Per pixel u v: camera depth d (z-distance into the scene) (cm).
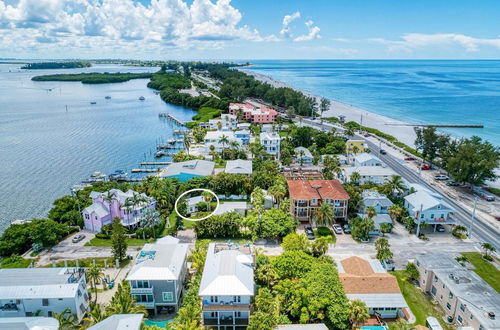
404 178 12656
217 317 5506
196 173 11800
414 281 6925
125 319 4609
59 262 7469
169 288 5928
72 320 5444
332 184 9781
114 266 7338
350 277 6091
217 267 5897
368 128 19912
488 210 10275
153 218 8525
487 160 11494
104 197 9050
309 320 5575
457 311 5712
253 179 10825
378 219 8838
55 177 13275
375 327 5466
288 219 8312
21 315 5531
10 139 18725
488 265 7456
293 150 15038
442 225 9319
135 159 15462
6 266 7144
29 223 8394
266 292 5706
